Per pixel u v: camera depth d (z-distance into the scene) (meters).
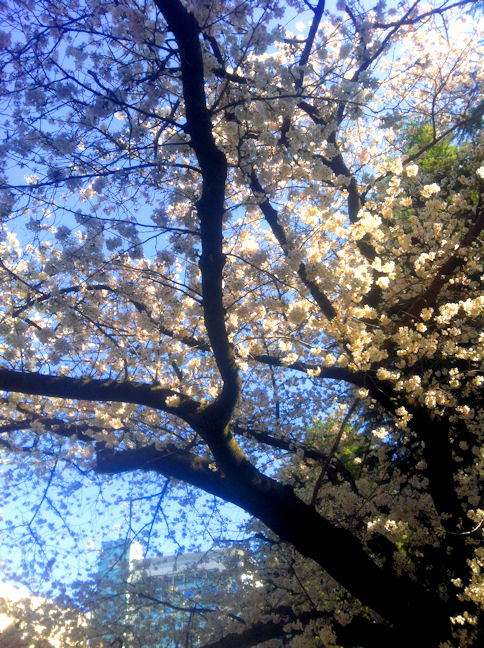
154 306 7.12
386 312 7.01
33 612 6.78
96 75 4.88
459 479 6.82
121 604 7.09
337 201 8.18
